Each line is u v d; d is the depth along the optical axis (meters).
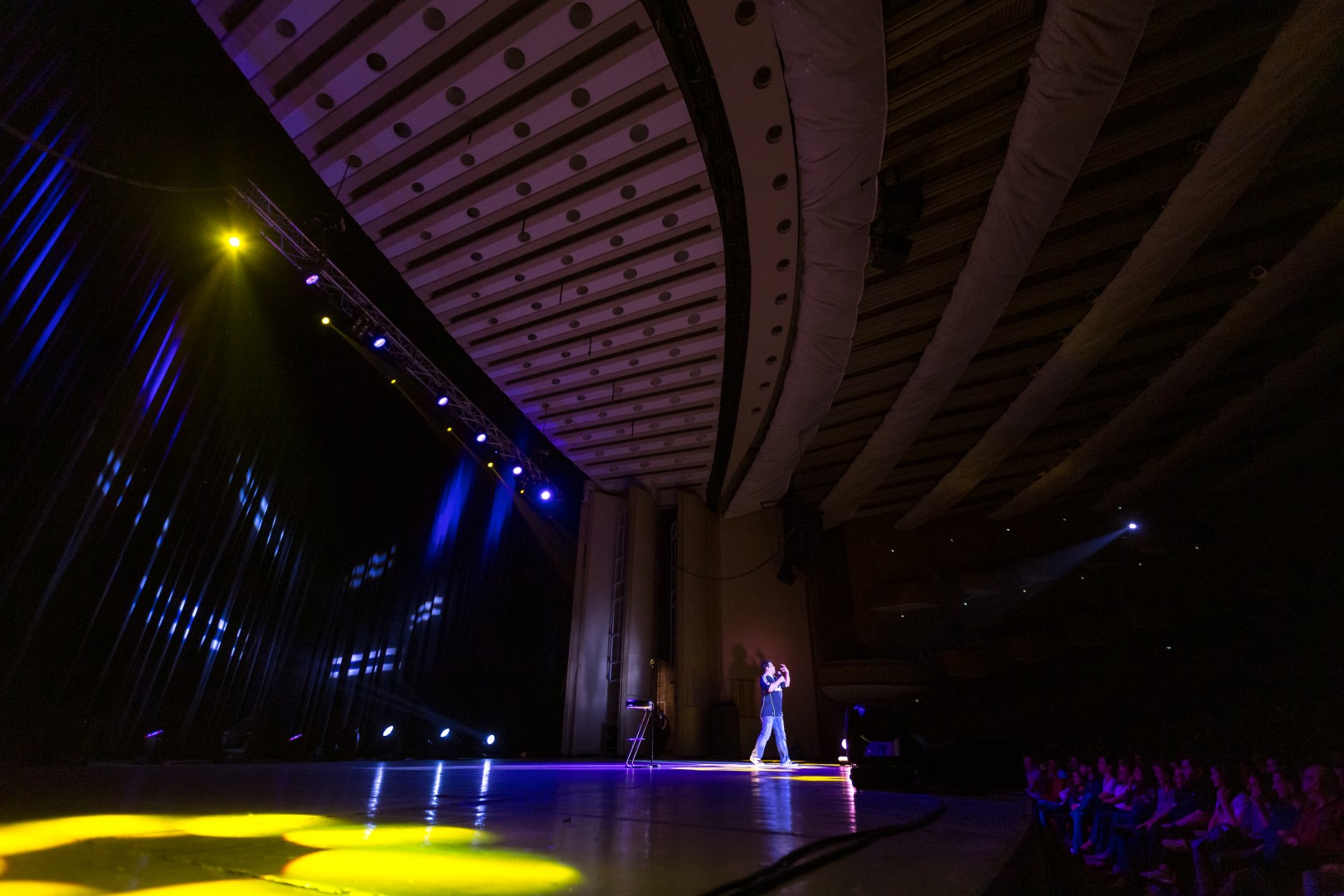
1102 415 13.84
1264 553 14.65
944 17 5.98
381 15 6.32
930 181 7.76
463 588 15.05
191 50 7.18
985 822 2.54
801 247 8.05
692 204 7.93
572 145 7.29
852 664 15.48
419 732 13.66
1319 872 4.57
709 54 5.80
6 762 6.55
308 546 12.52
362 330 10.26
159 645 9.29
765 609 15.83
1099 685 15.90
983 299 9.31
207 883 1.14
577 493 16.67
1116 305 9.91
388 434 13.67
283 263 9.52
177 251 8.47
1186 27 6.27
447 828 1.87
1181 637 15.27
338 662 12.76
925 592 17.55
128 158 7.36
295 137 7.39
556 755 14.80
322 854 1.42
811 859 1.54
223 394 9.91
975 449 14.12
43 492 6.93
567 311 10.09
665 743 12.87
